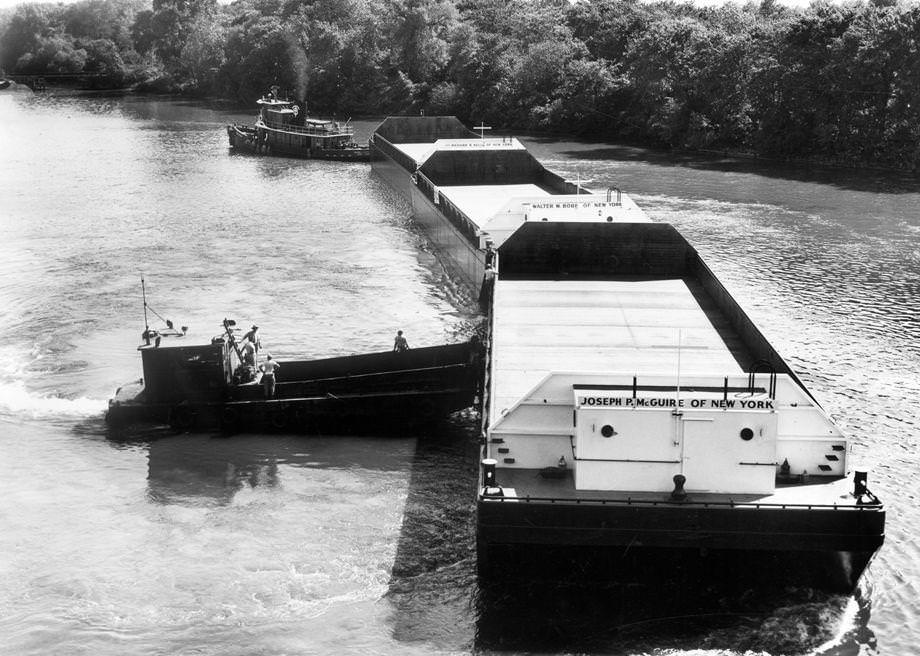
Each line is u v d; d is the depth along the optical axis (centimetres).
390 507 2934
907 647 2258
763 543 2325
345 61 17075
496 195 6975
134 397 3566
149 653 2250
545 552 2388
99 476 3158
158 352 3484
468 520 2850
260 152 11225
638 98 12775
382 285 5431
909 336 4497
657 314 3691
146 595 2477
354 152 10794
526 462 2572
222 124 14538
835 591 2400
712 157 10919
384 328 4659
